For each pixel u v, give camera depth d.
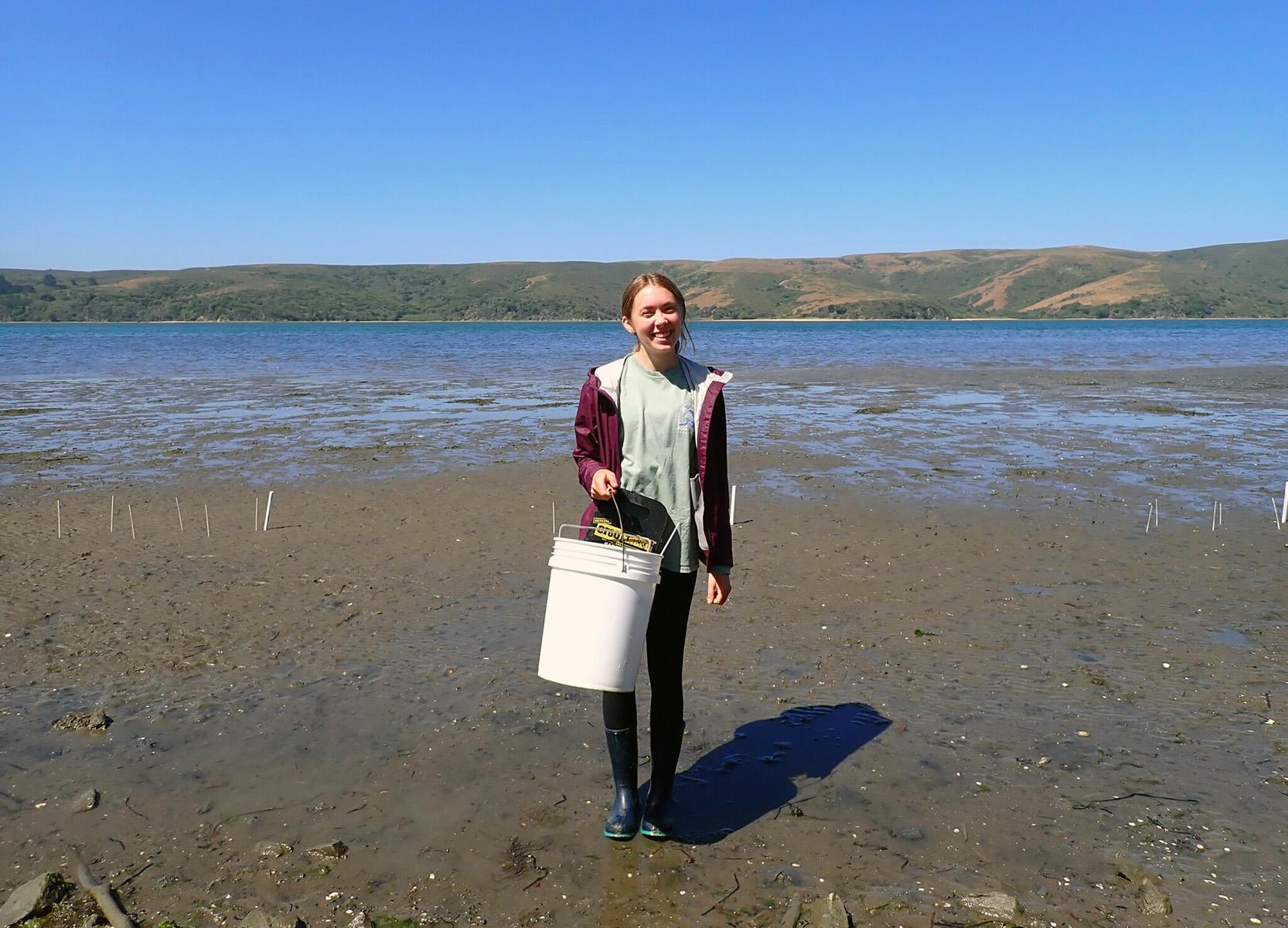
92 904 3.03
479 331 118.88
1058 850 3.34
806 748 4.16
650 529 3.32
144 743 4.20
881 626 5.77
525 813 3.61
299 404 20.09
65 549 7.65
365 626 5.78
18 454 12.90
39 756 4.07
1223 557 7.28
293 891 3.12
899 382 26.78
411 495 9.89
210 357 44.00
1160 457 12.37
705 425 3.34
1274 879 3.15
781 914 2.98
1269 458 12.23
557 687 4.83
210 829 3.49
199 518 8.80
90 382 26.78
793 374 30.81
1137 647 5.36
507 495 9.88
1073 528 8.27
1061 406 19.44
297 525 8.51
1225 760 3.99
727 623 5.84
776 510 9.13
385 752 4.12
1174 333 86.62
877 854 3.33
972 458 12.38
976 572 6.93
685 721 4.45
